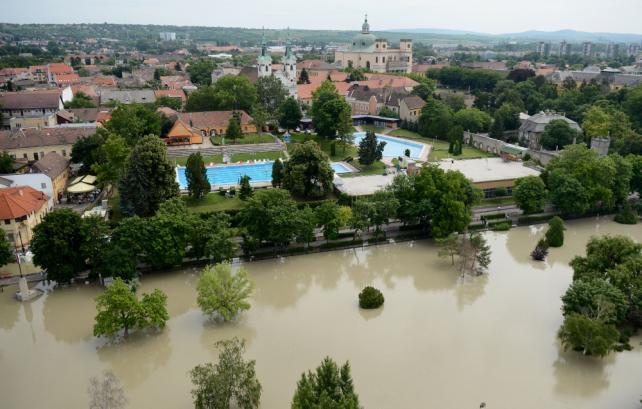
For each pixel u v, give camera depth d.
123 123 112.56
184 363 55.66
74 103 166.50
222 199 99.56
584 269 66.75
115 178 97.25
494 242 87.50
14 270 75.25
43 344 59.25
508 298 69.19
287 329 61.91
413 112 171.00
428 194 85.06
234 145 134.75
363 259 81.69
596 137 130.12
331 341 59.22
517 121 161.12
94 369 54.75
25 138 113.06
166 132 136.38
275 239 77.75
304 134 152.25
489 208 99.56
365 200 84.88
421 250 84.38
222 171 119.00
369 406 48.50
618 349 57.28
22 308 66.44
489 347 58.09
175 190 91.75
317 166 99.00
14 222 77.25
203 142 137.62
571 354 56.97
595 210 100.50
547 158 122.81
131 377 53.59
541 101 184.75
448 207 83.06
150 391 51.44
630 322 60.72
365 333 60.91
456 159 126.81
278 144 137.25
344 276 77.00
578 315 55.88
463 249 75.12
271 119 151.50
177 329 62.03
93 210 91.25
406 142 153.75
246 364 48.28
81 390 51.22
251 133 149.88
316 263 79.88
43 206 86.06
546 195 94.69
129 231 70.44
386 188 89.44
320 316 65.12
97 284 71.69
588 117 140.38
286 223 76.12
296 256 81.19
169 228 72.31
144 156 87.62
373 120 180.25
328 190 103.44
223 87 160.38
